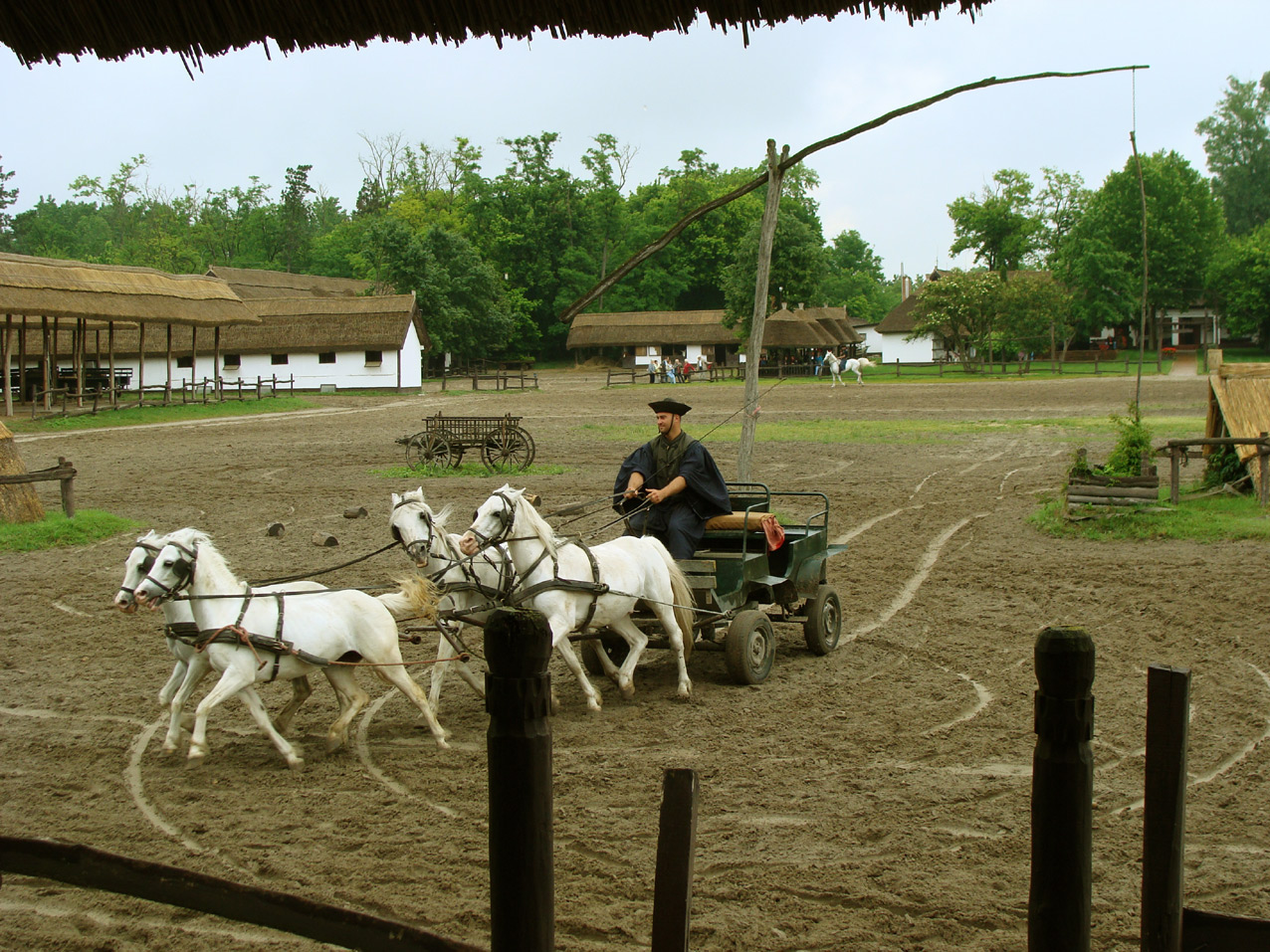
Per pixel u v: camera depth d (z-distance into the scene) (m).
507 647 2.16
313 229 140.75
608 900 5.80
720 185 112.62
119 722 9.30
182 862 6.31
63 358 59.78
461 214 105.75
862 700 9.78
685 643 9.88
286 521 19.64
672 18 4.62
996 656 11.24
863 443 33.75
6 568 15.90
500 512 9.02
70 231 150.62
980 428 37.97
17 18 4.84
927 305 81.12
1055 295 76.62
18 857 2.94
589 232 107.19
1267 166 110.31
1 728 9.11
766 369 83.50
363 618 8.55
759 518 10.60
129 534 18.56
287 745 8.22
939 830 6.78
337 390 63.16
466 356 86.06
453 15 4.68
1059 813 2.23
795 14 4.60
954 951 5.23
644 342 90.50
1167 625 12.25
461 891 5.91
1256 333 88.75
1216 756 8.09
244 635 7.99
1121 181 82.69
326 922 2.65
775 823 6.93
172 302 46.41
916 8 4.61
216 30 4.79
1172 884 2.38
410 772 8.04
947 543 17.69
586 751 8.41
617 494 10.79
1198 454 25.86
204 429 39.59
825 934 5.42
